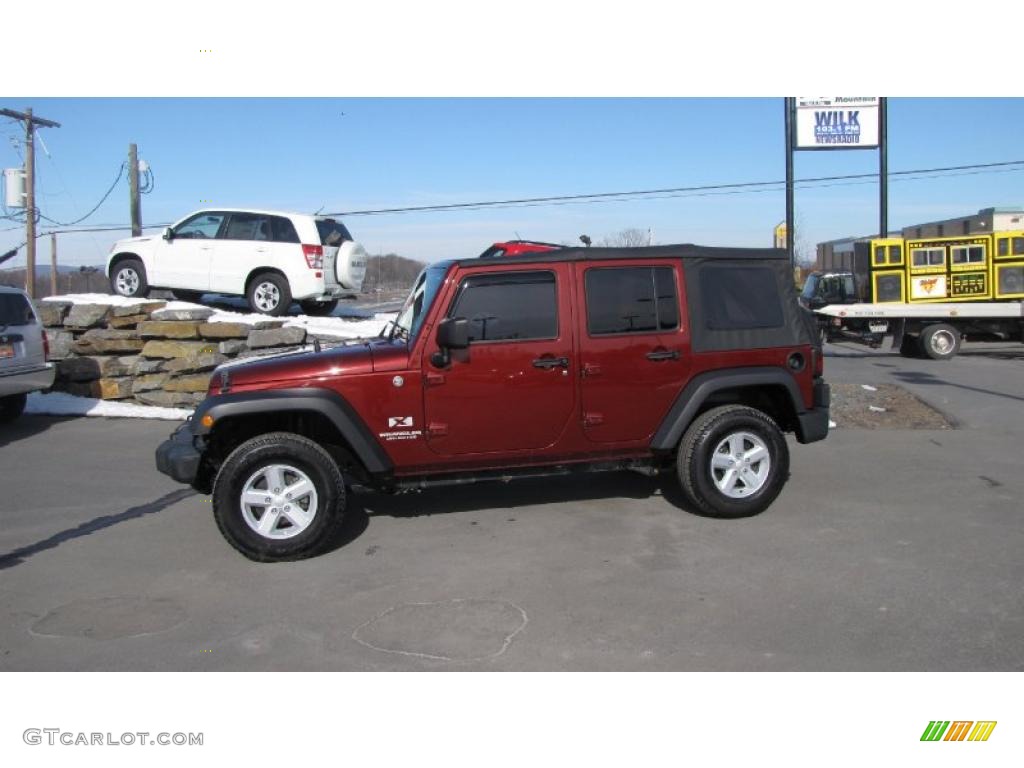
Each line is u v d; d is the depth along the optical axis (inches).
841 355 851.4
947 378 573.9
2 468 313.6
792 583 184.9
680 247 228.8
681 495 257.6
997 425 375.6
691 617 168.2
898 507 243.4
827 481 275.3
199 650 158.9
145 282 530.6
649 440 227.6
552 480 279.3
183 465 211.2
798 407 237.3
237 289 515.2
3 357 373.7
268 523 205.5
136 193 1002.1
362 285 560.1
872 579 186.4
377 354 213.9
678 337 226.2
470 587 187.2
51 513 254.8
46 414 421.4
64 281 1822.1
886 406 429.1
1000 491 260.1
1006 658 149.5
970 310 780.6
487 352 215.8
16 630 168.9
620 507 246.8
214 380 215.2
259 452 203.6
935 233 1854.1
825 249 2287.2
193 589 190.1
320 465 206.5
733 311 232.5
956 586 181.5
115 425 398.6
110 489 283.0
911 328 802.8
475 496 262.5
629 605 174.9
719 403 239.5
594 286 222.4
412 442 214.8
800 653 152.5
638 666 149.5
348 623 169.8
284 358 219.6
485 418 217.3
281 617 173.3
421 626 167.2
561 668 149.4
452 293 215.8
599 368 221.3
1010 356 800.3
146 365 429.4
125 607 179.9
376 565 203.3
